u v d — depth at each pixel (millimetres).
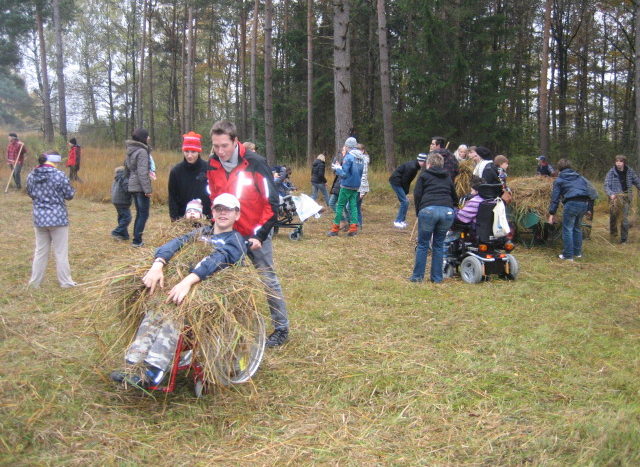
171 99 40469
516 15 27953
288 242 9438
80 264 7336
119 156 23297
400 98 27141
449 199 6824
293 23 28797
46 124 27531
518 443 3254
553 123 29734
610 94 31578
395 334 5059
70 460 2941
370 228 11172
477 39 22016
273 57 32344
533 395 3863
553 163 23281
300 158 27312
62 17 30703
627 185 10148
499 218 6883
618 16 28734
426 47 21562
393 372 4211
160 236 4070
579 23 29109
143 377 3441
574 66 32406
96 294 3691
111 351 4023
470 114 22281
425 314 5652
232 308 3588
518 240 9758
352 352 4598
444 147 9578
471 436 3336
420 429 3424
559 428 3391
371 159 23594
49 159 6117
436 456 3129
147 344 3490
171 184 4879
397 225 11148
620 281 7145
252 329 3854
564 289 6730
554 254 9023
